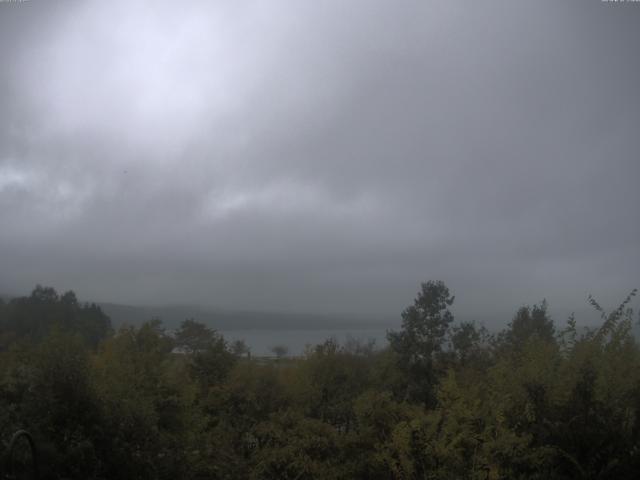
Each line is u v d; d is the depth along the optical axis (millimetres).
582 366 6934
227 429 13188
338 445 10695
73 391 7387
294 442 10961
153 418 8258
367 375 18156
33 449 5926
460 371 15438
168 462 8383
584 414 6430
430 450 7703
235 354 16828
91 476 6855
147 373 10500
